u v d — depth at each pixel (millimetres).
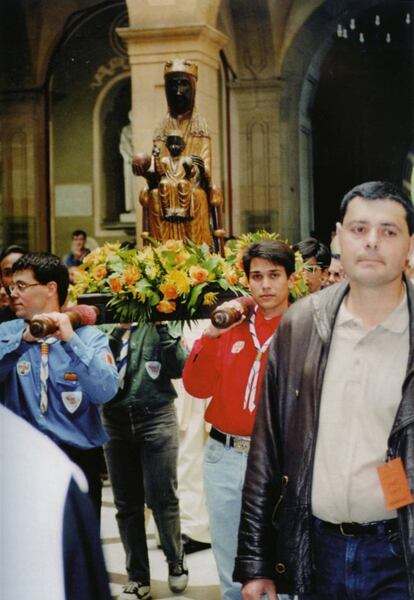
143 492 5309
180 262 4918
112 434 5172
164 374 5105
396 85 24438
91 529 1215
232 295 4871
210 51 13938
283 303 3877
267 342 3842
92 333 4184
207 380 3904
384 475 2521
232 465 3861
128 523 5262
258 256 3842
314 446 2648
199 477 6340
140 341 5090
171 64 6816
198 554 6309
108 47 20188
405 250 2611
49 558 1144
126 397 5074
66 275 4242
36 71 20188
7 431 1198
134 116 13742
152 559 6191
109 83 20219
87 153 20344
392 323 2619
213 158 14688
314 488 2645
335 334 2686
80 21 20125
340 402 2629
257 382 3814
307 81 21672
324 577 2645
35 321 3840
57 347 4203
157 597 5375
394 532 2596
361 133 24500
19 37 20078
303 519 2654
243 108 20109
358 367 2625
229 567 3912
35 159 20312
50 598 1128
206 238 6730
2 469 1171
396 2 23422
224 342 3904
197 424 6320
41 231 20391
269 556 2791
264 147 20078
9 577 1127
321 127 23922
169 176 6668
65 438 4184
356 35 24000
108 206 20391
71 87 20359
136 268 4887
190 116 6895
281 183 20219
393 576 2598
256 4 19359
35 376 4191
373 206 2588
